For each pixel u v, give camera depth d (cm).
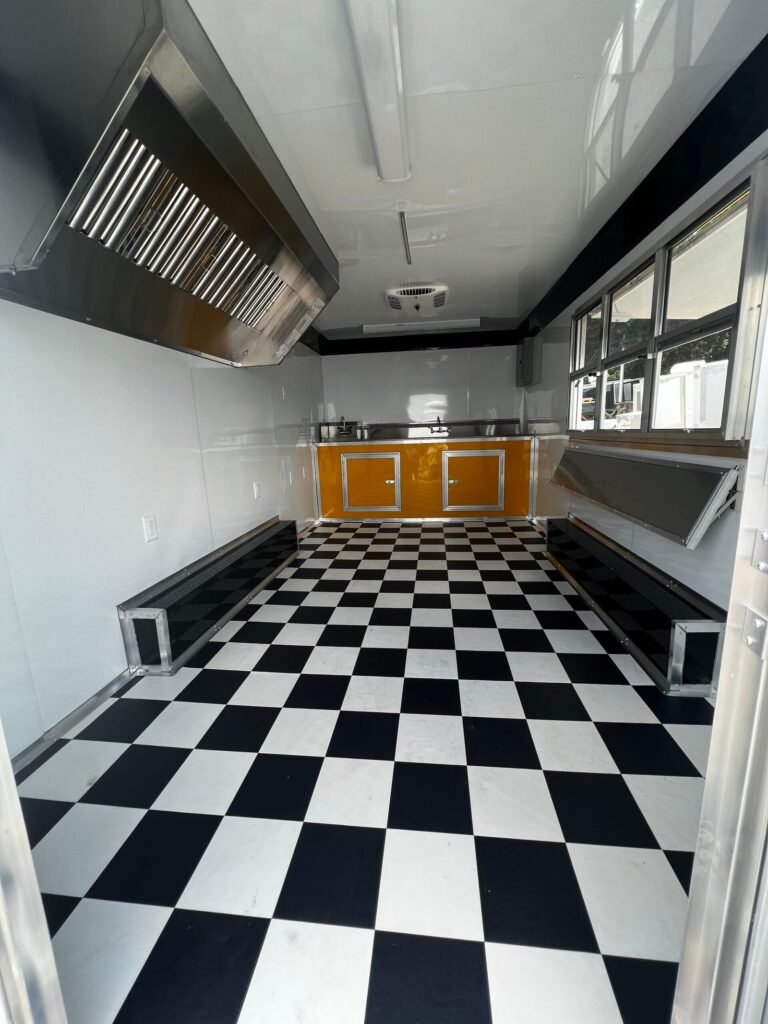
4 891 66
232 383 378
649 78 172
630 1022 101
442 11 137
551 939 118
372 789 168
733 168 190
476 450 604
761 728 62
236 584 331
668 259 253
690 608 224
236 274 226
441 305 514
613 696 221
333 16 137
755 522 61
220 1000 107
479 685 233
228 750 191
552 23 143
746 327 185
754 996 66
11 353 182
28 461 189
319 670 252
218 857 143
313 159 216
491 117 192
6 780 66
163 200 154
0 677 178
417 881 134
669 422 260
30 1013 70
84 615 219
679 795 163
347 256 350
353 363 691
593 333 380
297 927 122
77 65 101
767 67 155
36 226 126
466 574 407
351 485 630
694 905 75
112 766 183
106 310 180
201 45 129
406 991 108
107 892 133
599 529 368
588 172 238
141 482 262
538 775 173
